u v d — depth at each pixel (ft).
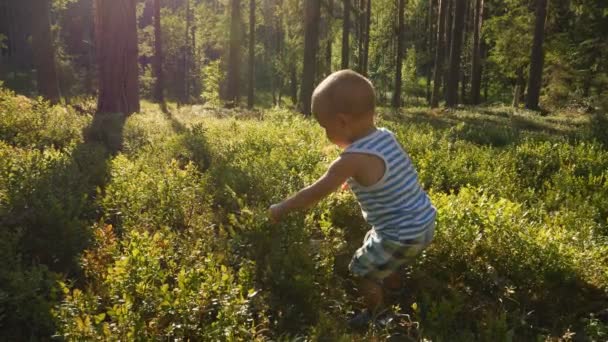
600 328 10.93
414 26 215.10
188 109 77.66
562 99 98.43
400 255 10.61
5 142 25.18
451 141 32.53
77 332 8.86
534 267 12.69
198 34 228.02
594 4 83.61
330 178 10.32
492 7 124.67
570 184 21.61
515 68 111.96
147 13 307.99
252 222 13.38
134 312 9.82
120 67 51.08
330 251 13.35
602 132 38.68
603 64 83.76
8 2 188.55
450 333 10.84
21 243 12.90
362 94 10.25
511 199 19.85
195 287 10.39
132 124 33.01
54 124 30.07
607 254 14.25
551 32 100.63
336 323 10.61
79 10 224.33
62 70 155.12
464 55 168.25
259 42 177.37
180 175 17.78
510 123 66.59
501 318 10.42
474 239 13.38
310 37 75.56
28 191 14.79
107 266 11.89
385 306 12.10
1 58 173.99
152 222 14.83
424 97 216.13
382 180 10.27
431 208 10.85
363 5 131.34
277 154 22.30
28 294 10.10
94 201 16.38
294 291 11.39
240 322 9.76
